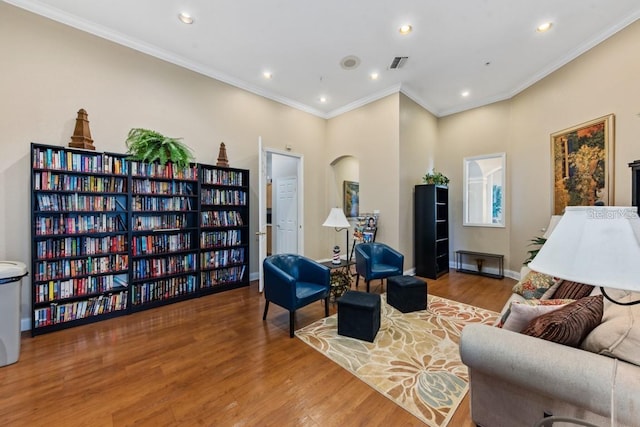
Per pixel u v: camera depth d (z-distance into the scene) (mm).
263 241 3928
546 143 4039
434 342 2441
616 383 960
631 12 2807
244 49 3523
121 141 3232
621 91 2967
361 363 2117
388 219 4688
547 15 2877
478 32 3168
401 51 3559
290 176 5609
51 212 2637
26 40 2682
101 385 1854
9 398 1721
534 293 2301
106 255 2936
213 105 4051
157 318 2965
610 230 819
